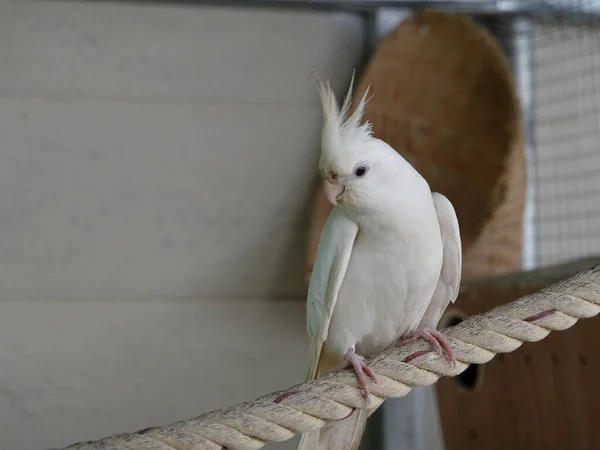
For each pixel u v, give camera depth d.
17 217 0.94
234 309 0.98
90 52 0.96
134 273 0.96
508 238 0.93
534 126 1.04
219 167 0.98
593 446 0.68
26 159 0.95
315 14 1.00
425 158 0.97
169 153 0.97
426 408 1.00
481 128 0.94
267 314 0.98
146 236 0.97
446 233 0.69
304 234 0.99
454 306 0.85
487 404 0.81
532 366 0.74
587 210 1.02
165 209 0.97
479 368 0.82
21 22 0.95
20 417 0.94
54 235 0.95
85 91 0.96
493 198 0.91
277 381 0.98
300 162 0.99
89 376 0.95
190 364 0.97
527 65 1.03
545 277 0.73
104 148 0.96
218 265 0.98
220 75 0.98
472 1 1.01
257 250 0.98
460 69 0.96
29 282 0.95
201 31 0.98
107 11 0.96
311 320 0.70
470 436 0.85
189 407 0.96
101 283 0.96
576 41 1.03
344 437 0.68
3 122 0.94
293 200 0.99
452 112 0.96
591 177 1.02
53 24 0.95
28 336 0.94
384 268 0.67
